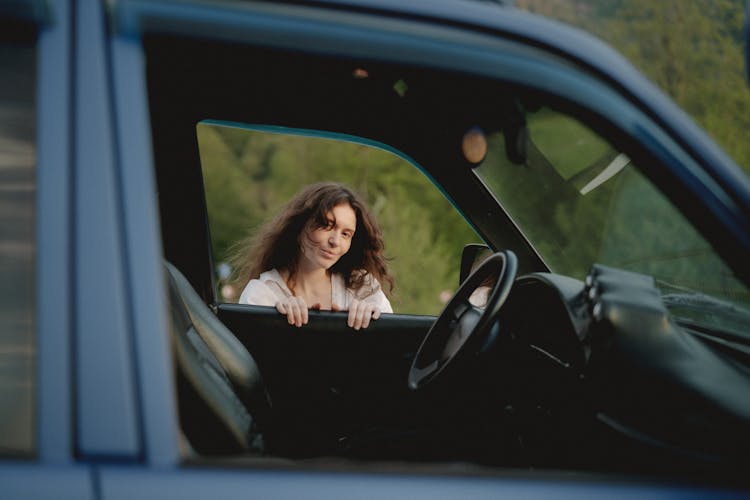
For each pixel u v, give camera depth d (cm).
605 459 141
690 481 116
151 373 103
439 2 121
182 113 254
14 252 106
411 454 216
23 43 109
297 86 237
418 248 575
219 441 161
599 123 124
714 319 155
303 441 260
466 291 231
